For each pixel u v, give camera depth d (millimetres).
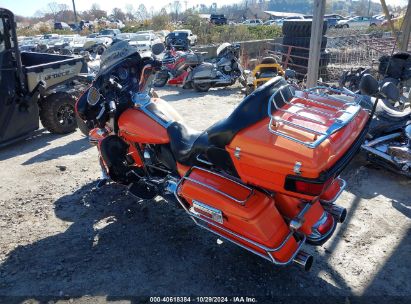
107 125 4188
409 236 3740
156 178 3902
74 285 3199
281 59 12289
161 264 3424
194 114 8258
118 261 3479
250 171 2705
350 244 3633
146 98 3908
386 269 3301
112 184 4910
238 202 2812
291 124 2602
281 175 2559
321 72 10812
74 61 7746
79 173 5367
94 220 4145
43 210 4383
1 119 6355
